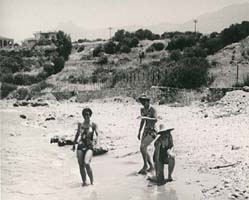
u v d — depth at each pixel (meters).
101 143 14.79
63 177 10.25
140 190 8.67
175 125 18.52
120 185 9.16
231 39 53.16
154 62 54.03
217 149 12.12
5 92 53.94
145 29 75.12
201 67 41.25
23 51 81.81
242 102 24.20
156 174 9.30
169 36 73.69
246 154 11.05
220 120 19.41
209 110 24.75
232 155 11.08
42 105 38.44
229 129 16.12
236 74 40.62
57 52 75.12
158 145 9.27
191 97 33.53
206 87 37.69
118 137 16.34
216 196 7.88
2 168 11.06
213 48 51.62
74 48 79.19
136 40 68.69
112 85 48.66
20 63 72.12
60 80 58.62
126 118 24.72
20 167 11.23
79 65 64.69
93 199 8.21
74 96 45.62
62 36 81.00
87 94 44.25
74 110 32.53
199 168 10.13
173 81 39.53
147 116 10.30
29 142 16.19
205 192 8.22
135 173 10.30
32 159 12.52
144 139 10.28
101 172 10.62
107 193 8.58
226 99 26.50
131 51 65.81
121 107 33.72
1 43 97.62
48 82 58.09
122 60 61.81
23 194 8.64
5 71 66.25
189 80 38.47
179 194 8.20
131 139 15.81
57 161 12.46
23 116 26.89
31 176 10.27
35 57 77.94
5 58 73.81
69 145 15.38
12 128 20.70
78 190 8.96
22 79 60.88
